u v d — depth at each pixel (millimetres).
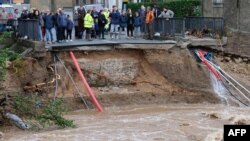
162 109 28812
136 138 21656
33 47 29156
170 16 36406
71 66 30078
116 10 34625
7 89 26625
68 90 29469
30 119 24703
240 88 31906
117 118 26188
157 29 34500
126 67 31141
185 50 32250
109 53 31109
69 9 49000
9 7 41250
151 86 31172
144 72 31609
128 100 29984
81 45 30203
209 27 35500
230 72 32906
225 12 35844
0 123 24328
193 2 43781
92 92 29641
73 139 21516
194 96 31172
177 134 22266
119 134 22391
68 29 32188
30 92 28359
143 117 26344
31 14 31797
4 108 24906
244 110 28781
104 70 30688
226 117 25562
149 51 31766
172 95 31016
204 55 33094
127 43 31281
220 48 33750
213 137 21094
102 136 22047
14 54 27469
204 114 26766
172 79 31625
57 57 30000
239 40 34375
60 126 24172
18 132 23234
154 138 21609
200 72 32000
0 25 32969
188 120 25328
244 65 33625
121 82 30906
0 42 27734
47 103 25859
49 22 30828
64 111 25172
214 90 31734
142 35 35312
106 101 29500
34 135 22359
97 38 34250
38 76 28984
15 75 27984
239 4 35281
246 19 35094
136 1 55438
